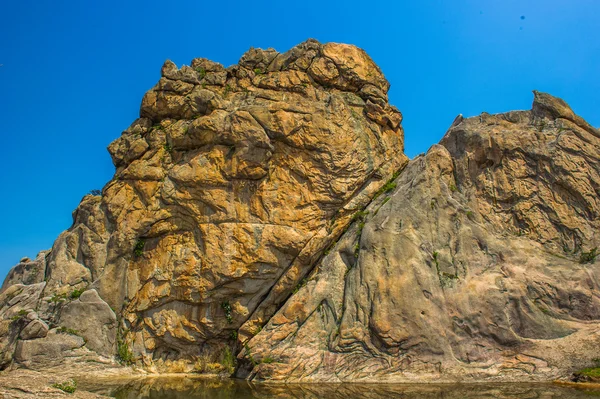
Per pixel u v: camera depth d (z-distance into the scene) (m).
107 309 23.42
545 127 24.20
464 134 24.66
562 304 20.23
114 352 22.97
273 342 21.59
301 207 24.02
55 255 25.38
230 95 26.42
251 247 23.23
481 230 22.31
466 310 20.45
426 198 23.19
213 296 23.27
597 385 17.47
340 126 24.69
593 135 23.84
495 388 17.28
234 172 23.81
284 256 23.56
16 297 24.34
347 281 22.19
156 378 21.33
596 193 22.61
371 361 20.20
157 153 25.31
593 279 20.53
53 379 17.23
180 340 23.27
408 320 20.44
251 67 27.20
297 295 22.58
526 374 18.94
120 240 24.20
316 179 24.19
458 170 24.36
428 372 19.53
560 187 23.00
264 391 17.55
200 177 23.88
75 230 25.61
